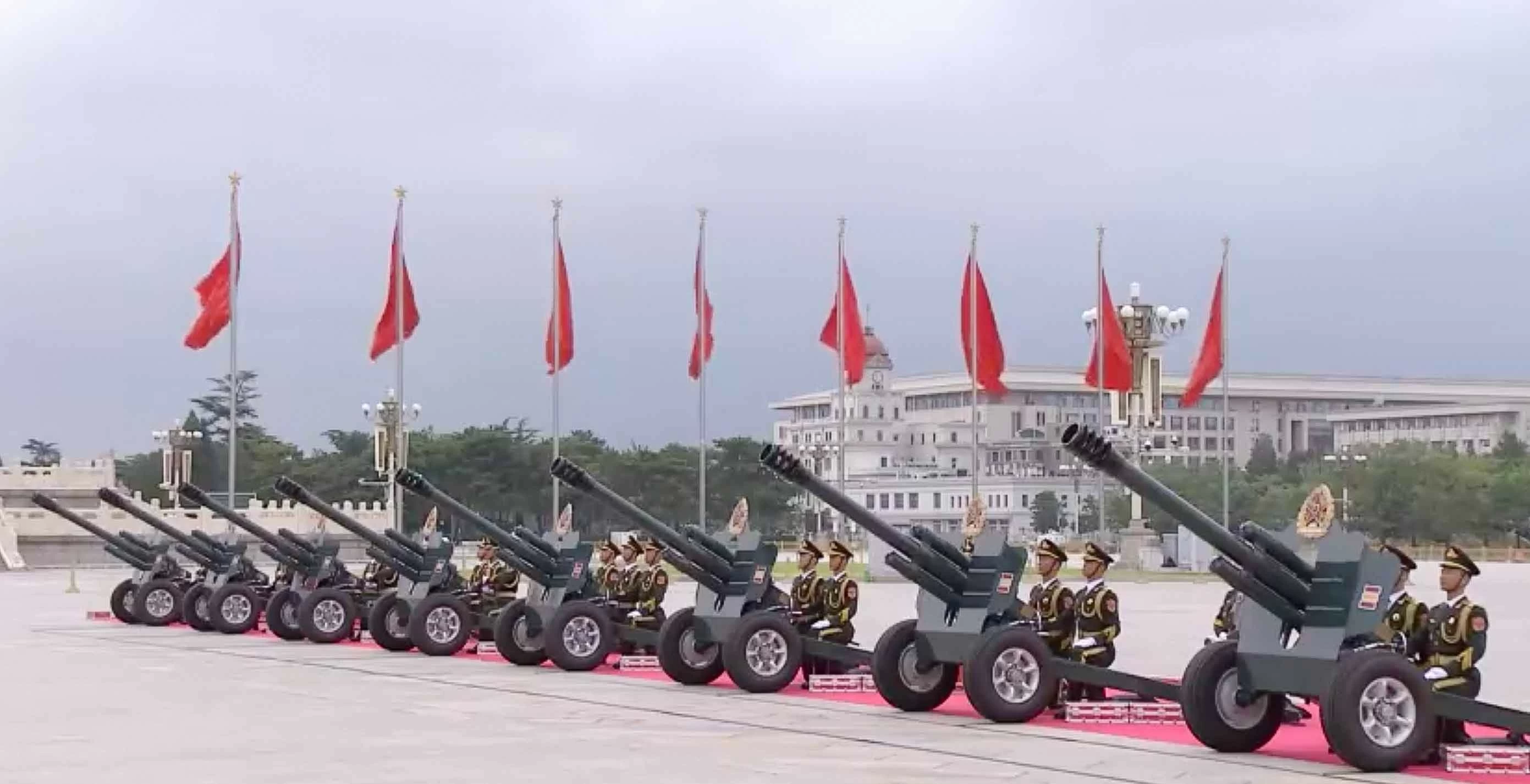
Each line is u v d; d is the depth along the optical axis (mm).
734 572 24516
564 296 48938
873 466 167500
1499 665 29422
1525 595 54031
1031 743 18797
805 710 21938
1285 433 185125
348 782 16391
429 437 115000
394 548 31734
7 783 16500
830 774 16656
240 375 161250
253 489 133250
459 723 20812
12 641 34906
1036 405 173500
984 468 156125
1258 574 17359
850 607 24281
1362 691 16500
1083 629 20969
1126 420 63438
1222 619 20516
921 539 21297
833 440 169500
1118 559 80500
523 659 28547
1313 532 17516
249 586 37500
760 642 23812
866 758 17750
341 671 27781
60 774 17000
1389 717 16688
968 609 20922
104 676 27047
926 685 21516
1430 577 65062
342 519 32062
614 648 27828
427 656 30531
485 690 24656
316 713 21922
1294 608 17422
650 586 28016
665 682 25703
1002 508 135375
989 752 18109
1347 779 16328
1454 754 16719
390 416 76125
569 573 28328
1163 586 62312
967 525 21938
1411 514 111438
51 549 90188
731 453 111000
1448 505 110875
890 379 182000
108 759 17969
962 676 20859
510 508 112875
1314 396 187125
